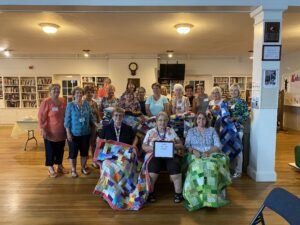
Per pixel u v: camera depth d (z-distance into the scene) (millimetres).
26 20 4121
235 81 8758
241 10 3326
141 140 3172
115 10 3340
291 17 3975
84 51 7688
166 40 5902
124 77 8367
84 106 3500
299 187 3154
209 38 5652
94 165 3969
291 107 7859
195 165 2658
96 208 2633
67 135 3438
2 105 8625
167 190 3109
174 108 3967
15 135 5211
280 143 5750
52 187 3178
